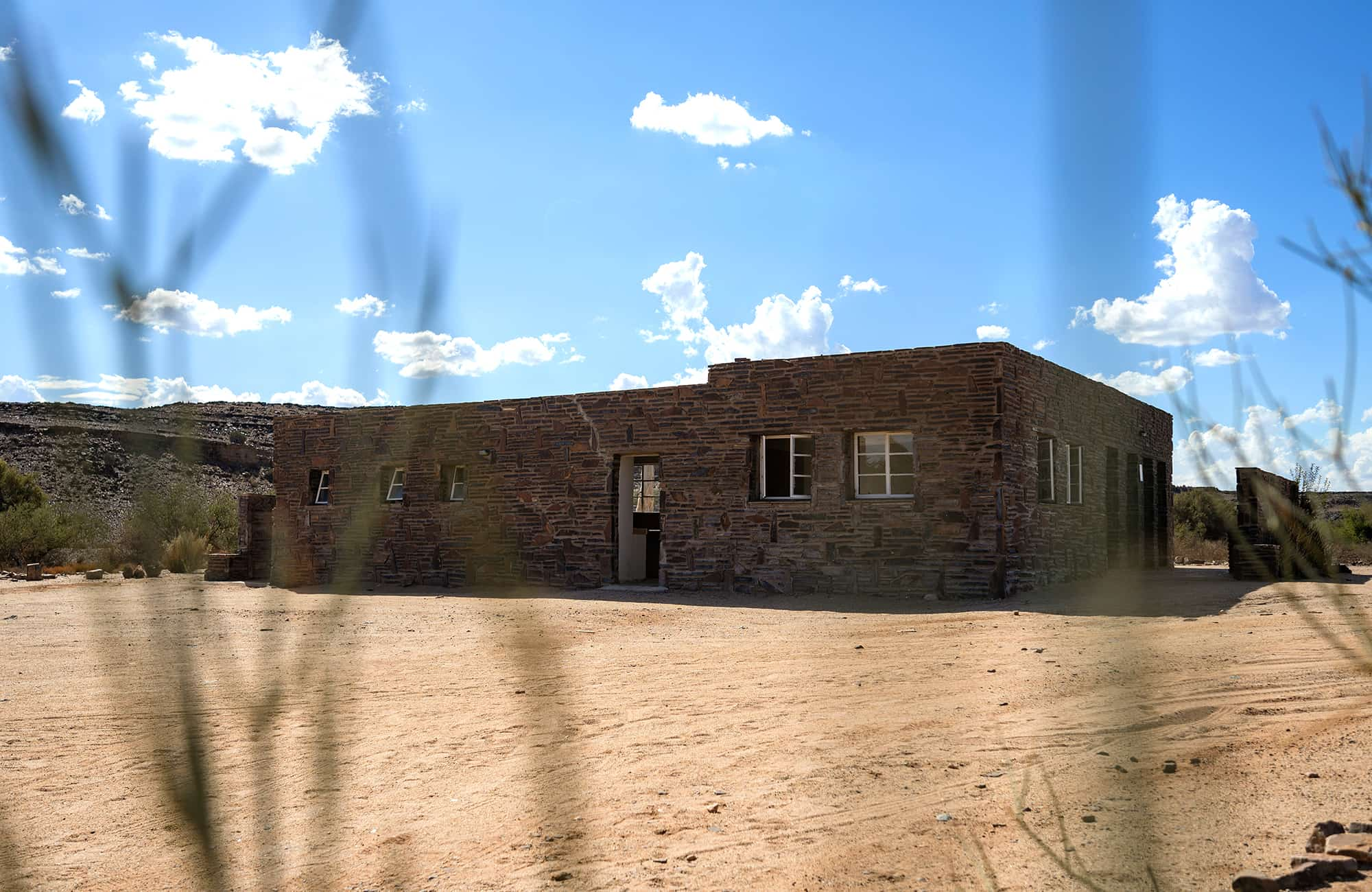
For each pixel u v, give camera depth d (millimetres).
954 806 5066
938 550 17688
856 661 10461
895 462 18531
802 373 19094
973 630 12820
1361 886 3527
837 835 4781
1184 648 9750
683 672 10055
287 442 24688
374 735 7402
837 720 7434
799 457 19438
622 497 21625
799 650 11484
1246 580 18656
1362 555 20531
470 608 17562
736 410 19750
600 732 7328
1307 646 9555
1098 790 4957
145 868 4637
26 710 8719
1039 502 18938
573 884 4270
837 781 5746
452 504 22359
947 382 17797
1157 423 25734
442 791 5895
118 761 6789
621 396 21000
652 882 4293
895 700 8109
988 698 7887
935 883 4000
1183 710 6723
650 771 6203
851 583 18422
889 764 6047
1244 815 4328
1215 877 3611
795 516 19031
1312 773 5000
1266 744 5691
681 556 20125
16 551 28344
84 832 5219
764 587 19219
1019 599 16984
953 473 17672
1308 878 3533
